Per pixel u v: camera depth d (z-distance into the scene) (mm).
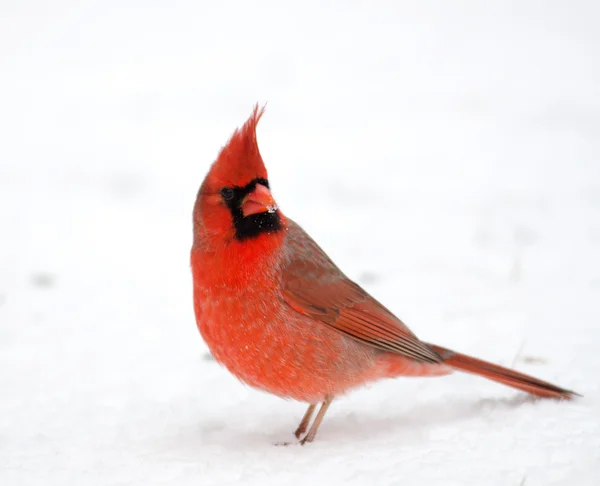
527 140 19125
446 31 30516
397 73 25000
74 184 16453
